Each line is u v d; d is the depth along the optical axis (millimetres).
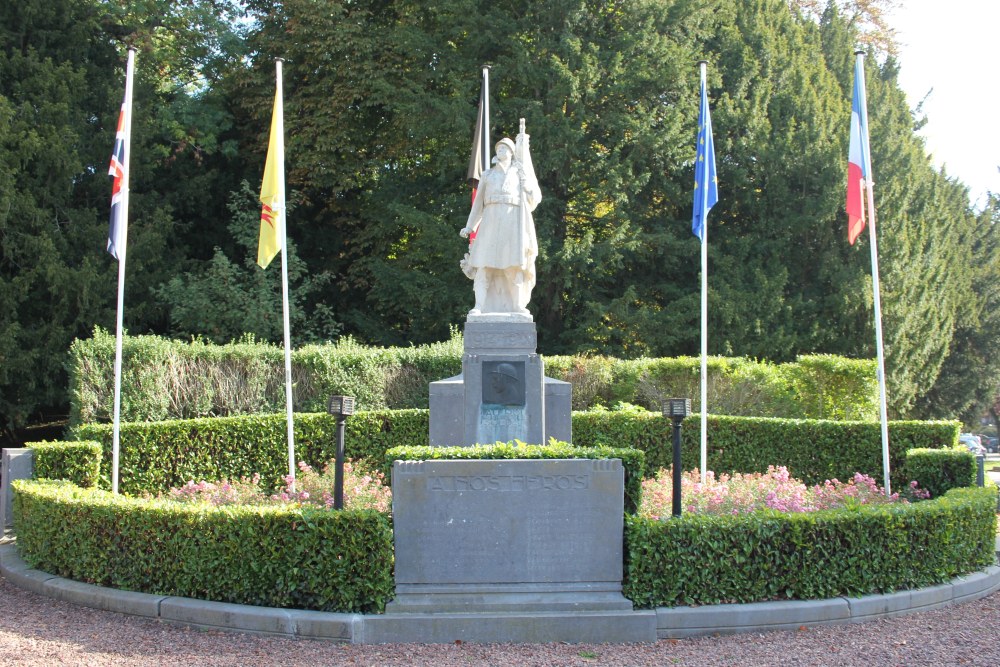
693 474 12359
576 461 7871
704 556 7957
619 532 7871
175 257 24734
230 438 14555
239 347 17641
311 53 25750
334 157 26000
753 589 8016
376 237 27219
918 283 23281
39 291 21406
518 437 11609
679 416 8453
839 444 15023
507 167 12148
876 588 8383
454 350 18938
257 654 7125
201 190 25547
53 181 22000
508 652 7238
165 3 26391
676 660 7023
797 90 24984
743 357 20641
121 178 11742
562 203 24000
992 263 29812
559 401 12047
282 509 8102
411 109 23797
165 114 24828
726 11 25719
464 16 24312
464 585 7785
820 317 23750
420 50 24766
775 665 6914
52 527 9195
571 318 24469
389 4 28000
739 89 24859
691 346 24094
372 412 15680
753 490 10516
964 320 27688
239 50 26438
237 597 8000
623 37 23734
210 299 23406
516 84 24922
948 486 12125
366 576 7746
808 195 24391
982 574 9203
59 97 22031
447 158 24156
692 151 23844
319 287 25109
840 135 23953
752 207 24531
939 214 25781
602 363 19031
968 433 34406
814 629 7848
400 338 25844
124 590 8438
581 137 23391
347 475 11820
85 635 7535
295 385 17844
